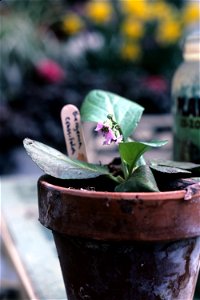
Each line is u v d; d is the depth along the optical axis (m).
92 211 0.42
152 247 0.42
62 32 2.04
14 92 1.59
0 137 1.47
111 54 1.71
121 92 1.49
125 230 0.41
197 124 0.60
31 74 1.78
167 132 1.22
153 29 1.67
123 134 0.47
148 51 1.68
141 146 0.44
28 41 1.97
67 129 0.52
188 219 0.42
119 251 0.43
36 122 1.50
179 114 0.62
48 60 1.85
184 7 1.73
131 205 0.41
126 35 1.64
